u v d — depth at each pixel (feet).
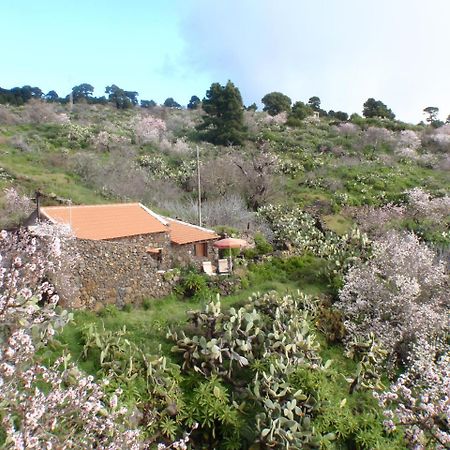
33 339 35.40
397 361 54.80
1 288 34.50
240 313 48.85
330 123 211.20
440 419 33.86
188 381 42.98
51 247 37.78
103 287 52.75
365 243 75.56
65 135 150.10
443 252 86.33
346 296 60.75
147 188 112.98
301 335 49.60
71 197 94.38
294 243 81.66
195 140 173.68
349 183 127.65
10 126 158.51
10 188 92.32
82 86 309.01
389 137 184.65
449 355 48.14
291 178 134.21
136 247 56.59
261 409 41.24
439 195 123.95
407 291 57.26
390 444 42.78
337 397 47.03
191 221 91.76
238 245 68.80
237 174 119.75
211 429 39.91
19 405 25.59
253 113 224.94
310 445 40.14
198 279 61.26
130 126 181.06
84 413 28.19
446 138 187.93
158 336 48.11
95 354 42.27
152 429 37.04
